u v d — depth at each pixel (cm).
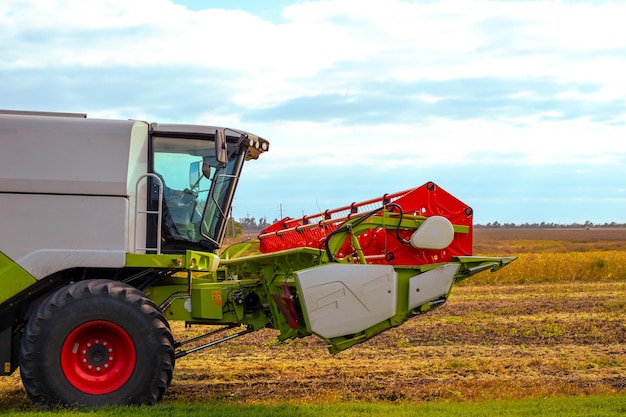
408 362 1098
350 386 948
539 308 1688
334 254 882
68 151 799
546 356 1137
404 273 905
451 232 920
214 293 916
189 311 914
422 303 905
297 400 862
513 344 1242
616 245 8894
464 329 1384
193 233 880
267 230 1139
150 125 859
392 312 880
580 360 1105
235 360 1128
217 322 941
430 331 1368
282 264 923
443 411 745
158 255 818
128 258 803
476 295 2006
